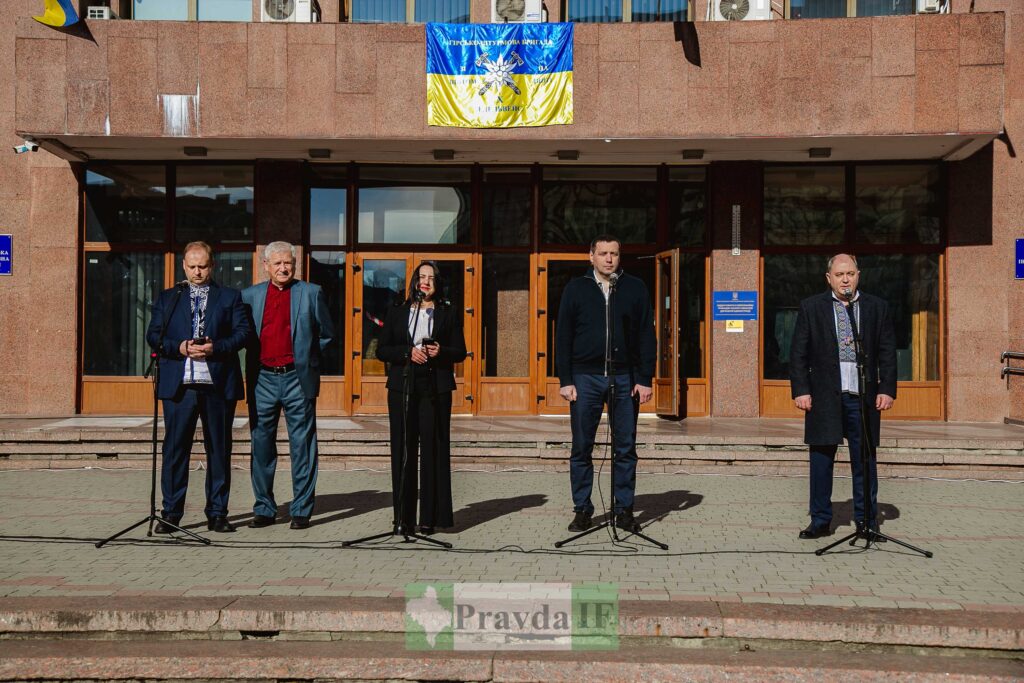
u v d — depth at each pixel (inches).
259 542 266.2
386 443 429.4
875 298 276.8
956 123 490.9
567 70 505.4
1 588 214.2
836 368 273.1
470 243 569.0
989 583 222.8
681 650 190.7
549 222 570.6
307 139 508.7
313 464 290.5
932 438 422.0
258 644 194.5
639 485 379.6
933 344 555.2
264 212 558.6
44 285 556.7
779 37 498.0
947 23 490.9
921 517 312.0
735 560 245.8
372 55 507.2
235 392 283.9
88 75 503.5
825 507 275.3
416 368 273.4
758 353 554.3
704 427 484.4
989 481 399.5
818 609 198.5
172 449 279.3
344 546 260.4
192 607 198.5
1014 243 538.0
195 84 505.4
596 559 246.1
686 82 501.7
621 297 278.8
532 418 546.3
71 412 556.1
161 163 566.3
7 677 182.4
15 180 556.7
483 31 506.3
